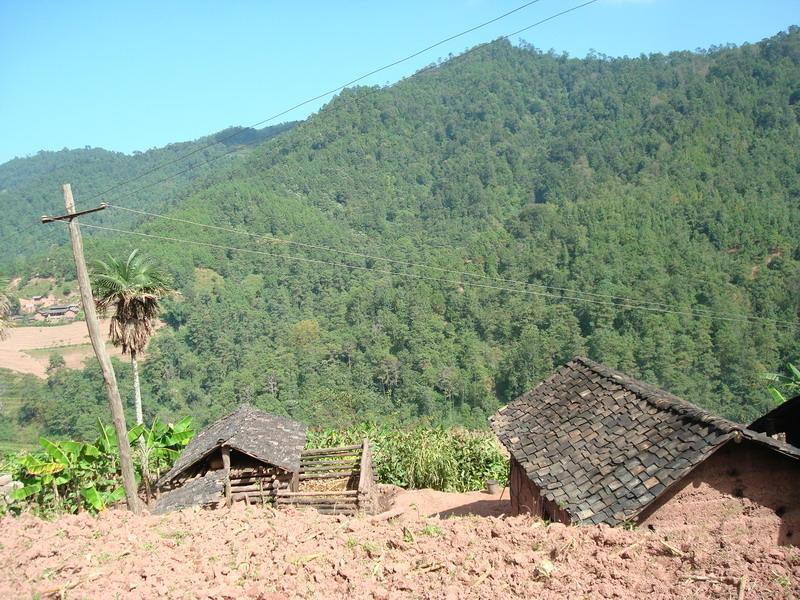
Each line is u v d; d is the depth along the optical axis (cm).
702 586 622
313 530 779
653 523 874
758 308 6334
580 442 1059
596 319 6488
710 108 13100
